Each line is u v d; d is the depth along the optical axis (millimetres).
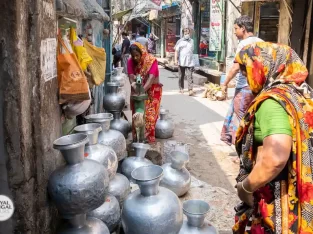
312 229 1482
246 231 1728
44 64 1951
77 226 1990
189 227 2385
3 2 1607
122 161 3355
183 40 9656
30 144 1831
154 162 4070
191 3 14359
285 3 7500
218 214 3211
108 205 2408
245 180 1588
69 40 2744
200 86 11617
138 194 2215
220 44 11188
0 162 1737
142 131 4180
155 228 2074
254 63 1657
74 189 1805
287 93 1523
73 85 2270
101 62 3342
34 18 1797
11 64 1655
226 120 4664
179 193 3365
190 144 5352
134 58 4418
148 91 4562
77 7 2900
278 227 1511
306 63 7352
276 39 8969
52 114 2131
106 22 6426
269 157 1451
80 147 1874
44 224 1976
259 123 1557
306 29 7293
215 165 4523
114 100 4176
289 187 1513
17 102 1687
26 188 1770
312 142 1503
